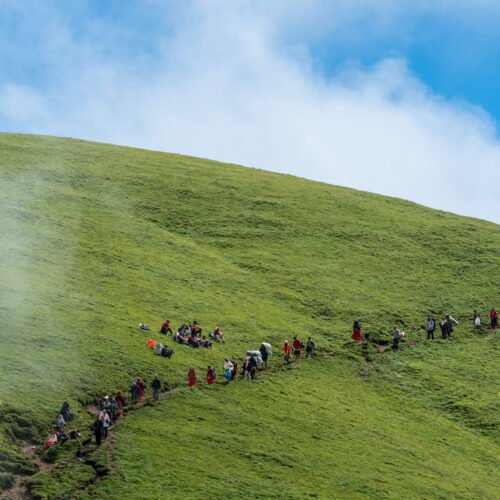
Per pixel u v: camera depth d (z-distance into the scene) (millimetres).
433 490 55812
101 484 48531
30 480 48156
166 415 59250
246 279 96562
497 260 111500
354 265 105875
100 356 65000
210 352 72938
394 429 66875
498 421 72125
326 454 58156
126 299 80938
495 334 90750
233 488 50031
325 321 89000
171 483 49438
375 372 78875
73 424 55031
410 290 100188
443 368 81625
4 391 55938
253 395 66562
